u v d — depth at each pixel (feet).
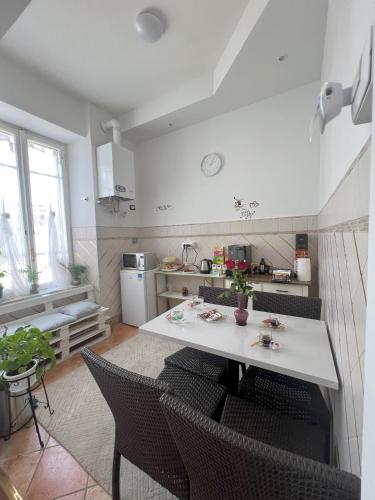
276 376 4.34
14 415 4.76
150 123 9.71
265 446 1.62
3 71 6.85
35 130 8.58
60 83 8.11
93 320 8.84
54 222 9.36
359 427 2.01
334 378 2.96
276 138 8.43
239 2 5.51
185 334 4.27
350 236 2.60
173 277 11.09
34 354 4.66
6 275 7.64
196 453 1.97
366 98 1.39
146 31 5.96
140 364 7.18
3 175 7.84
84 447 4.43
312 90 7.67
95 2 5.38
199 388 4.00
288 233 8.49
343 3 3.21
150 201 11.57
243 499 1.83
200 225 10.31
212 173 9.75
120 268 10.75
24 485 3.80
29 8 5.43
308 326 4.48
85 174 9.53
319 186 7.63
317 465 1.51
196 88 8.31
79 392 5.95
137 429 2.72
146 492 3.67
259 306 5.61
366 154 1.92
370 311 1.11
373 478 0.96
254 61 6.47
